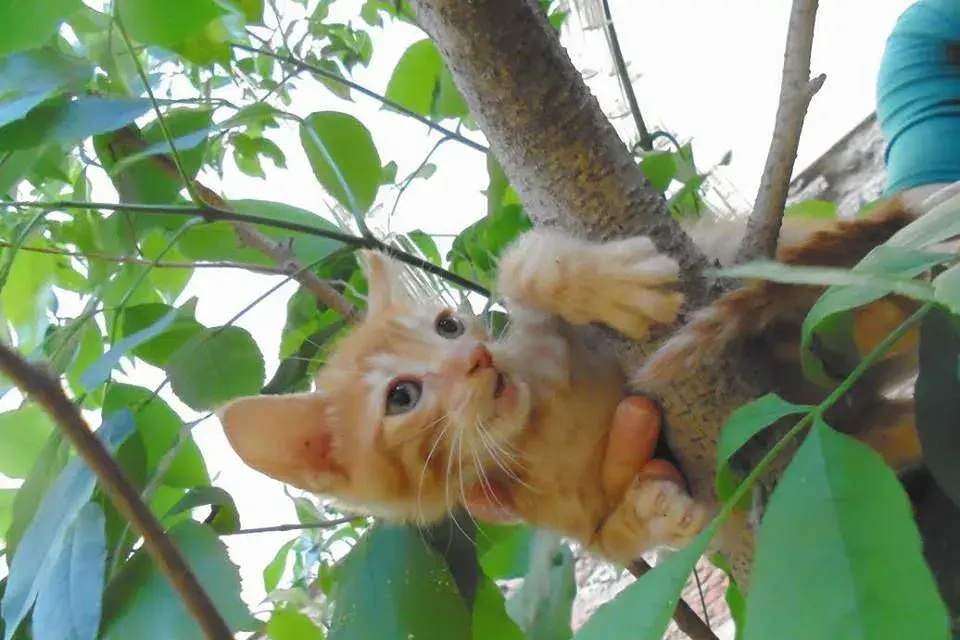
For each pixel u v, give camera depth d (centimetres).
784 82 30
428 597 34
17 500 36
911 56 59
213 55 44
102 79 44
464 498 38
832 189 103
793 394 33
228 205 44
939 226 21
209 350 40
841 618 16
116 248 44
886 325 30
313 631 41
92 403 44
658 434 35
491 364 37
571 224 33
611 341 35
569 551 41
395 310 41
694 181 40
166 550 28
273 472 40
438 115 47
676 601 18
